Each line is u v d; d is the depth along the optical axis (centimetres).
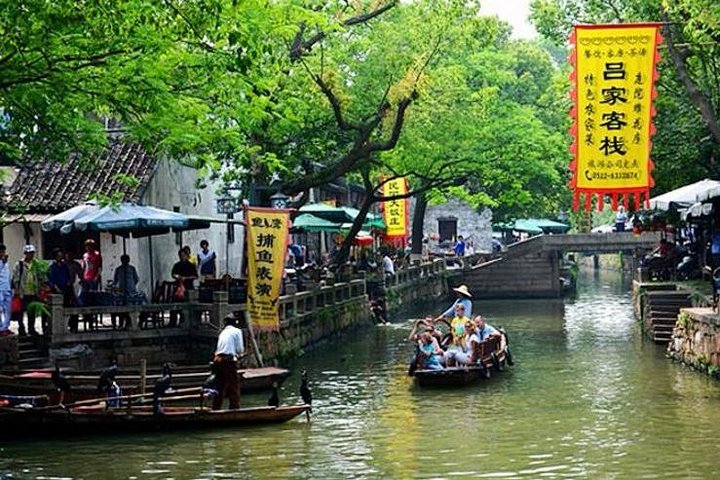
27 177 3372
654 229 4425
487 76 5469
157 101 1759
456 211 8019
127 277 2772
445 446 1952
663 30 3052
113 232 2833
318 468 1770
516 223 7831
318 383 2783
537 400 2470
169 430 2062
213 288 2858
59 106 1812
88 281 2780
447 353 2805
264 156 3055
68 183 3331
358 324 4250
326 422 2189
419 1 3669
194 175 3953
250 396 2525
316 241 6091
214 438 2006
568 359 3259
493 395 2553
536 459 1834
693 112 3528
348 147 4003
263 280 2728
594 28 2333
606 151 2356
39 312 2372
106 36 1642
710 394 2483
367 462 1814
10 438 2005
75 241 3400
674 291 3784
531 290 6269
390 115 3759
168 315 3081
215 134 2036
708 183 3503
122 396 2064
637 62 2333
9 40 1578
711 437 1994
